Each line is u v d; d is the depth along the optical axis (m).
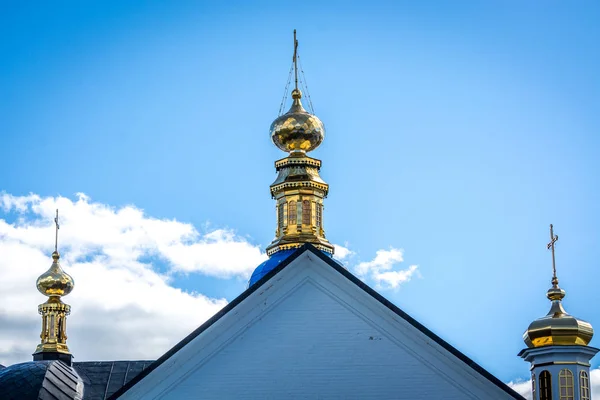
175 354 34.53
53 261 52.03
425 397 34.34
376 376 34.50
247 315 34.91
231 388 34.44
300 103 50.97
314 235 48.94
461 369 34.44
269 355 34.69
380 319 34.88
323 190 49.75
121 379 48.34
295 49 51.59
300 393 34.41
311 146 50.16
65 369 45.19
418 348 34.66
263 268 48.22
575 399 38.03
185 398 34.38
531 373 39.44
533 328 39.53
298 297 35.12
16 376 43.44
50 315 50.84
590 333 39.25
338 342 34.75
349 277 35.00
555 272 41.03
